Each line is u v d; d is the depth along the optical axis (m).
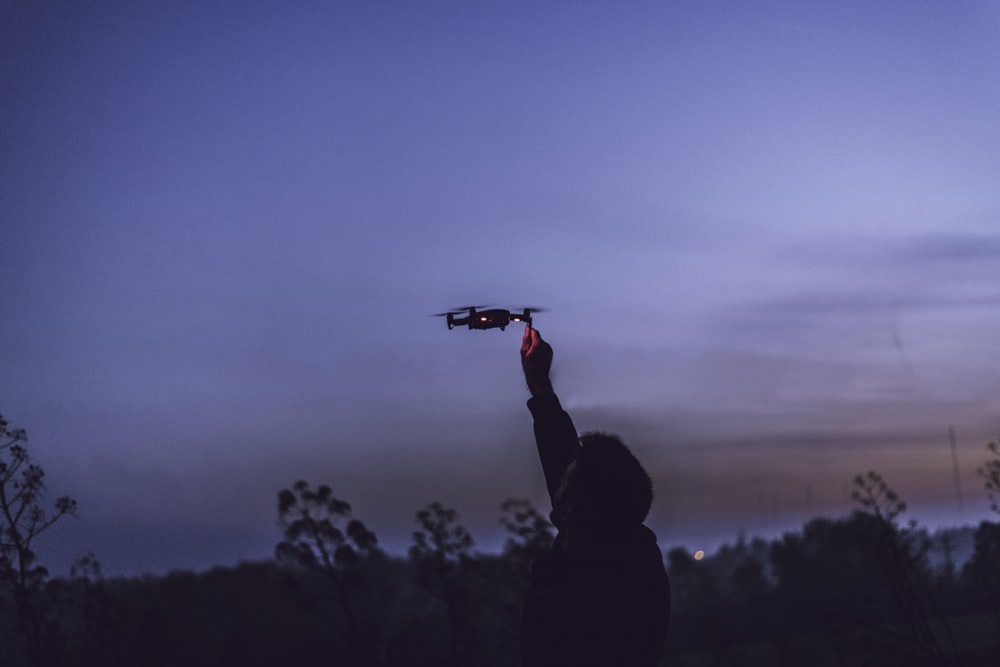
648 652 2.94
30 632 16.55
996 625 20.53
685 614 50.75
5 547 15.70
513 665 30.03
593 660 2.86
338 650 40.41
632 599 2.92
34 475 15.81
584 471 2.96
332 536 30.09
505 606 30.88
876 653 17.56
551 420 3.44
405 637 33.94
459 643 31.52
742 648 33.84
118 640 22.23
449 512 32.75
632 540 3.02
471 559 31.94
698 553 44.69
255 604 61.44
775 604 43.44
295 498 30.17
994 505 16.33
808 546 51.50
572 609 2.91
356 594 48.44
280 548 29.97
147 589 48.03
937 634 20.67
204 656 46.53
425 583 32.31
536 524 31.03
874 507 18.11
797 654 24.16
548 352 3.58
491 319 3.53
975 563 23.78
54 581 17.34
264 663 44.44
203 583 63.25
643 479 3.00
